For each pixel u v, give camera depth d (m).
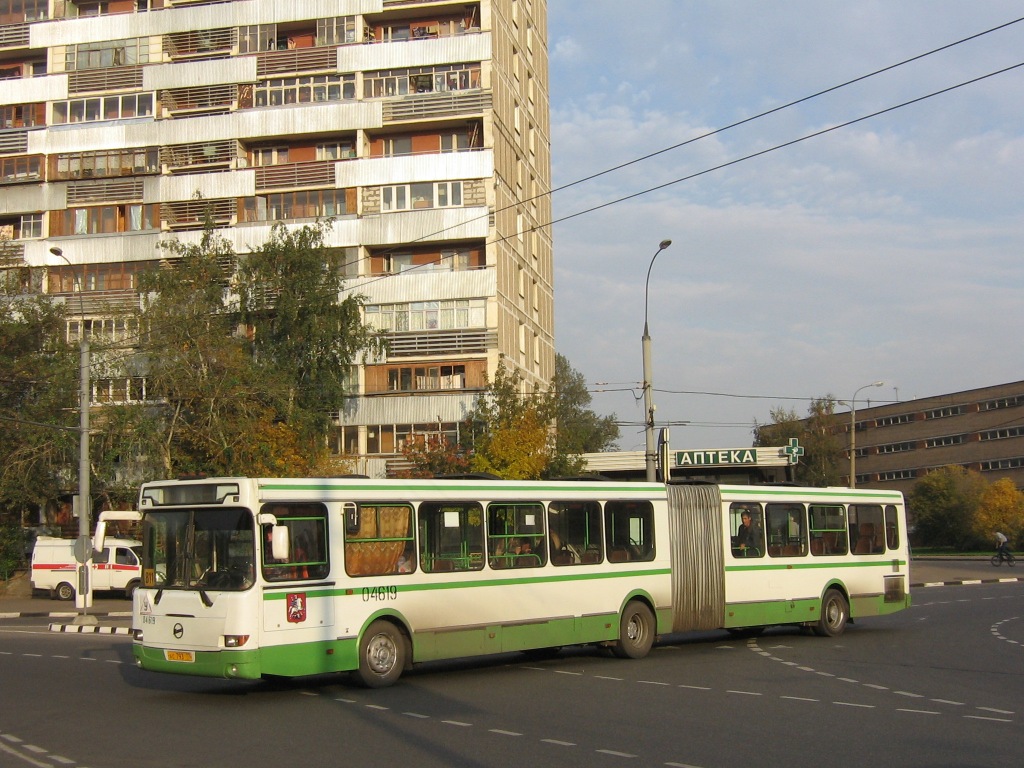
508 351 50.28
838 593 22.36
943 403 92.44
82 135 52.03
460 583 15.79
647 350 31.03
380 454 48.31
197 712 12.98
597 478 18.73
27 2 54.03
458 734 11.32
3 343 43.06
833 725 11.88
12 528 44.91
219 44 51.56
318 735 11.31
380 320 48.97
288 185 49.97
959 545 77.12
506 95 52.50
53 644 23.48
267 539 13.68
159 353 39.62
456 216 48.53
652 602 18.69
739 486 20.59
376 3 50.38
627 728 11.66
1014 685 15.14
